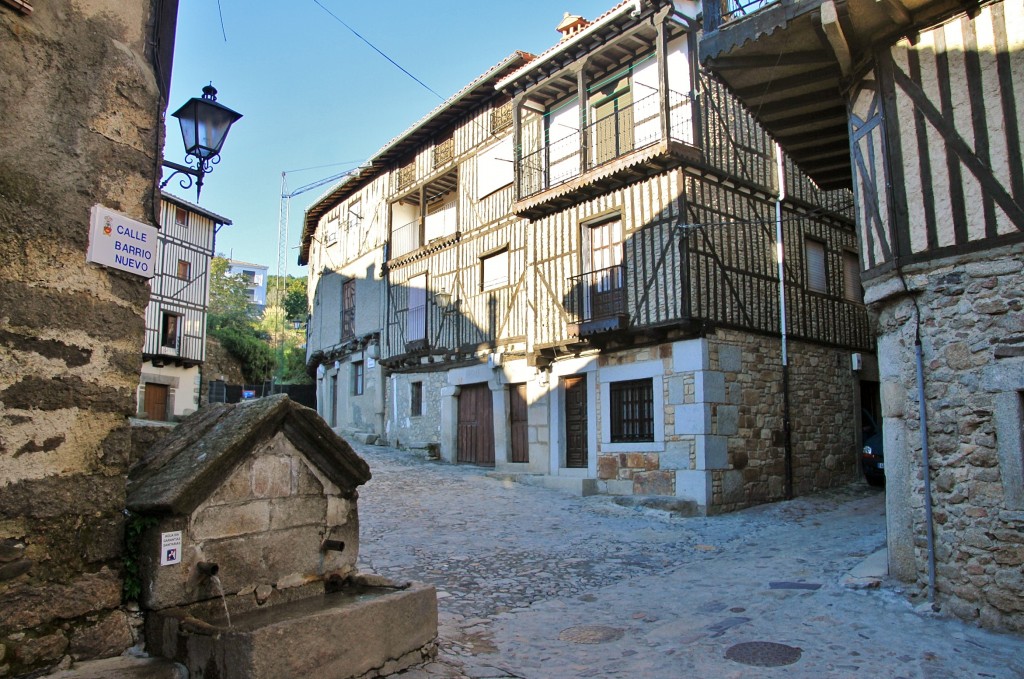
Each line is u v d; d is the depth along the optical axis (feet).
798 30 18.69
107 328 11.22
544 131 44.91
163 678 10.11
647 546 26.63
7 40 10.28
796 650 14.43
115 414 11.21
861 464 42.14
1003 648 13.97
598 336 38.32
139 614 11.14
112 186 11.53
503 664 14.15
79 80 11.19
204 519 11.59
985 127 16.11
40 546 10.05
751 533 29.07
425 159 57.52
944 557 16.21
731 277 36.88
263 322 118.01
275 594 12.59
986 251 15.88
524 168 44.96
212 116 18.34
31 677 9.70
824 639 14.97
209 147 18.33
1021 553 14.74
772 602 17.88
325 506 13.71
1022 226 15.34
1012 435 15.08
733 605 18.11
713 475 33.81
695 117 36.37
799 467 38.14
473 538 26.94
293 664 10.39
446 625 16.74
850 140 19.81
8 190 10.09
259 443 12.53
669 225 36.01
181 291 71.10
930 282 16.87
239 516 12.12
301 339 115.85
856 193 19.45
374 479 40.24
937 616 15.87
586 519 31.32
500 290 47.14
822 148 25.88
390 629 12.33
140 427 13.29
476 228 50.08
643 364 37.22
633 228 37.73
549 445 42.11
